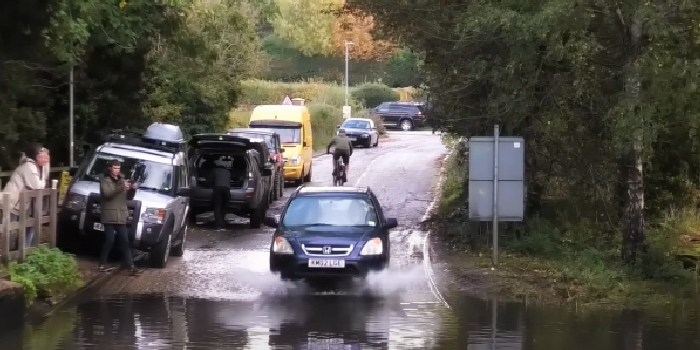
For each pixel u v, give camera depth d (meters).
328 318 21.38
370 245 25.62
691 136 30.70
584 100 31.25
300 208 27.72
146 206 28.41
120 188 27.39
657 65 25.62
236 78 71.19
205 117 64.94
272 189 50.50
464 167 42.06
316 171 72.19
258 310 22.31
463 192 42.38
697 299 25.38
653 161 37.22
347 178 60.06
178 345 18.16
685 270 29.27
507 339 19.31
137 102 45.88
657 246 31.75
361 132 92.69
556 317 22.12
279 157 53.22
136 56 43.53
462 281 27.09
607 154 32.84
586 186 35.41
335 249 25.38
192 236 37.69
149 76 47.62
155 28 41.09
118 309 22.12
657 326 21.19
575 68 29.16
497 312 22.56
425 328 20.34
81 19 32.69
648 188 39.09
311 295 24.69
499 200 29.95
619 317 22.34
